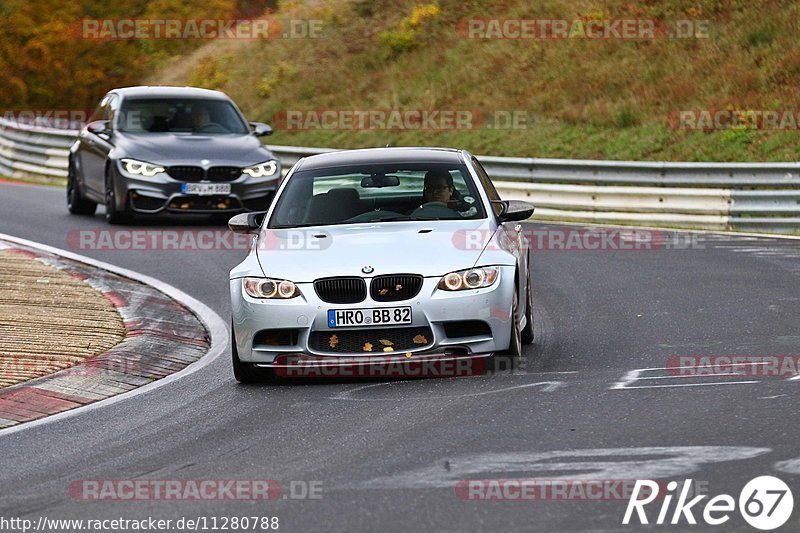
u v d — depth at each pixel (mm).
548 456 21469
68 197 68688
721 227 65000
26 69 134875
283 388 29547
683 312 38188
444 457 21781
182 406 27953
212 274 48562
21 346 33969
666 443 21984
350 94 116438
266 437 24297
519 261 31469
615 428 23328
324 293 29453
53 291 43000
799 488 18812
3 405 28234
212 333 37906
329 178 34031
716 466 20234
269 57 130375
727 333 34188
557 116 98938
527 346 33750
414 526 17734
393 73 117312
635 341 33625
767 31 99875
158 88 67188
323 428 24812
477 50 115562
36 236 58750
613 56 105312
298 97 119250
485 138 99125
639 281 45531
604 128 94250
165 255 53250
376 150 36094
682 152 86188
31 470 22547
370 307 29047
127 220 63031
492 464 21094
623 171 70875
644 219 67938
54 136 94938
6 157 101625
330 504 19141
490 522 17781
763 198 64125
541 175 74250
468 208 32688
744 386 26766
